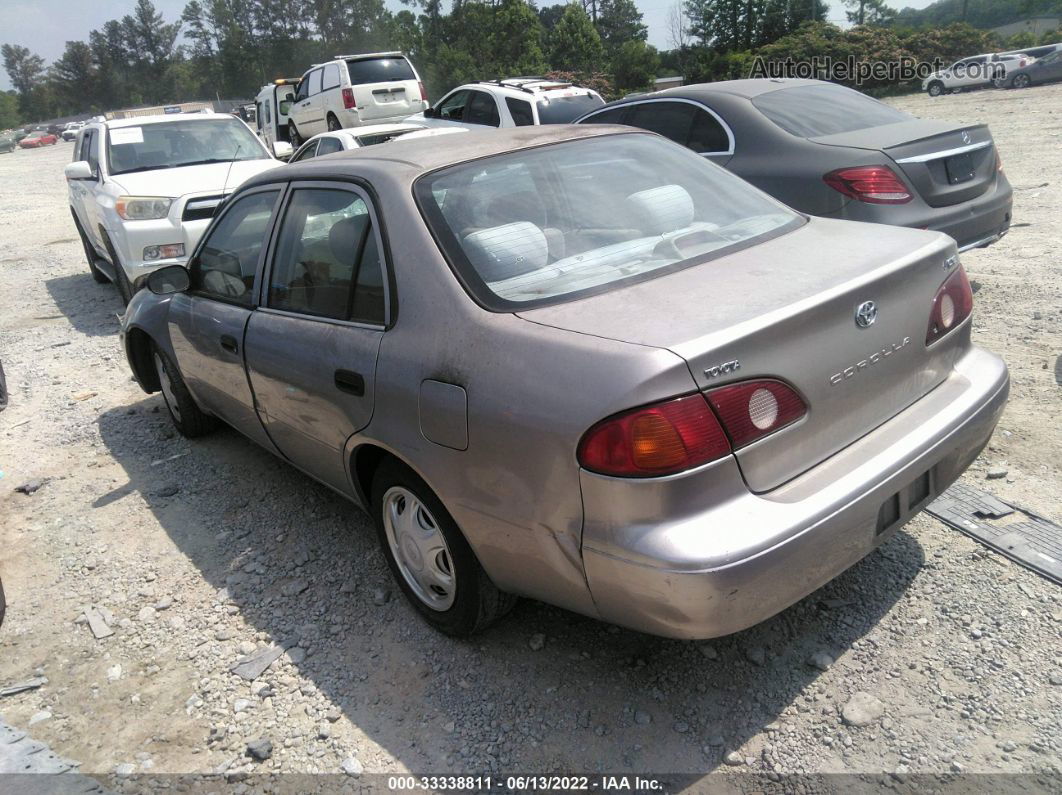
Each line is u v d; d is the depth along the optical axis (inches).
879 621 114.3
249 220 152.6
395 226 114.2
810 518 88.6
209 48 4719.5
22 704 118.3
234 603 136.5
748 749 97.4
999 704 99.0
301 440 138.4
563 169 125.4
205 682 118.7
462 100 524.4
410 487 113.7
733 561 84.0
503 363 96.0
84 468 195.8
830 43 1561.3
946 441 103.0
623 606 91.2
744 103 245.6
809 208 221.6
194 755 106.0
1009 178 426.0
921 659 107.0
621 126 144.1
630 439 84.4
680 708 104.5
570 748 100.5
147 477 187.0
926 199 211.5
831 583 123.0
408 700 111.0
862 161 212.5
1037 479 141.9
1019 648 106.7
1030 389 175.3
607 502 86.9
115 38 5457.7
